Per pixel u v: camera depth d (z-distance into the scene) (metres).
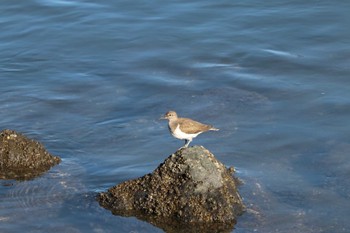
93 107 21.95
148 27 26.73
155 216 16.00
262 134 20.05
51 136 20.23
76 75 23.88
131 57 24.94
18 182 17.75
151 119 21.14
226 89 22.69
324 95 22.06
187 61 24.62
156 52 25.20
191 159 16.23
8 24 26.95
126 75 23.84
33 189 17.47
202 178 16.05
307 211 16.55
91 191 17.30
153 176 16.36
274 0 28.05
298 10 27.22
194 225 15.75
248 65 24.25
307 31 25.97
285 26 26.34
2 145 18.41
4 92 22.80
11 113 21.53
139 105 22.03
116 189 16.64
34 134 20.34
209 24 26.80
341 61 24.05
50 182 17.77
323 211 16.58
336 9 27.12
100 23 27.00
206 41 25.75
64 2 28.42
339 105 21.42
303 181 17.81
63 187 17.53
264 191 17.28
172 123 17.83
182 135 17.78
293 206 16.73
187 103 21.94
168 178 16.20
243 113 21.22
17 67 24.39
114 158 19.00
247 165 18.55
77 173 18.20
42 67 24.41
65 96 22.59
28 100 22.31
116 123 20.98
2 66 24.42
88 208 16.53
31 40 26.05
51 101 22.28
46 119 21.23
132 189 16.52
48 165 18.53
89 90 22.97
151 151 19.34
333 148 19.20
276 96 22.19
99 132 20.48
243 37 25.89
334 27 26.06
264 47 25.23
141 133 20.33
